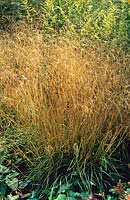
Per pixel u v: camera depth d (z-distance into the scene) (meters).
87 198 3.22
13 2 5.69
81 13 5.32
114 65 4.06
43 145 3.51
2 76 4.04
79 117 3.46
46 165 3.45
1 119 3.95
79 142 3.49
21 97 3.75
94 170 3.47
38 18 5.25
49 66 4.05
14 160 3.62
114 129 3.63
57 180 3.42
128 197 2.84
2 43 4.64
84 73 3.85
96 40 4.70
